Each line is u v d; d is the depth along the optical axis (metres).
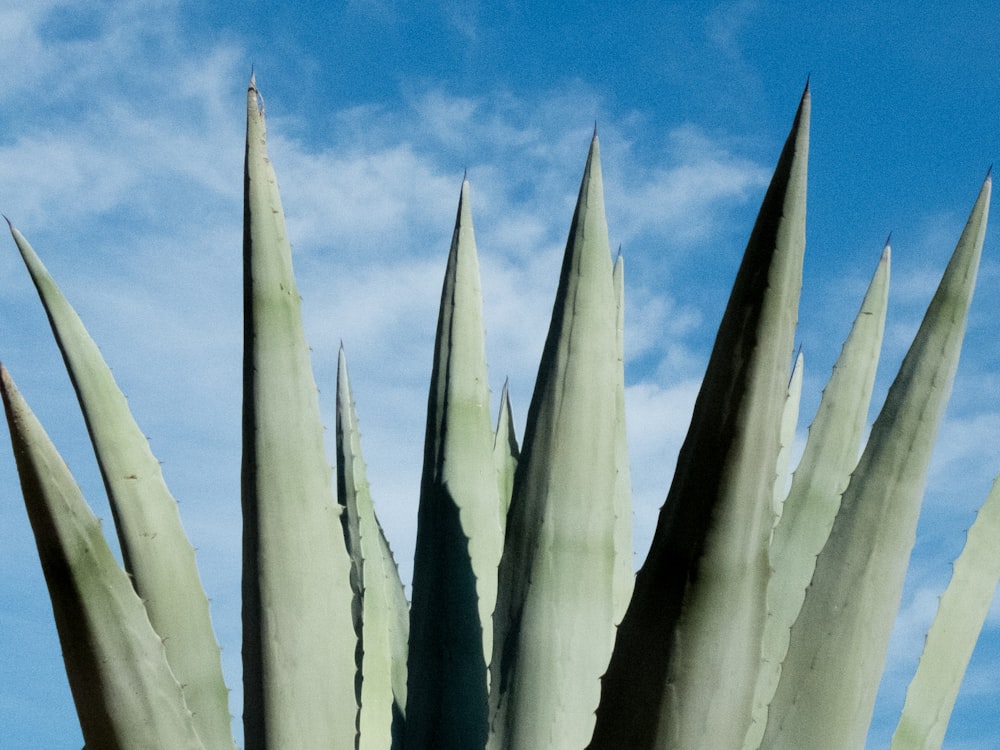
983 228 1.70
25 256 1.73
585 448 1.89
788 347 1.29
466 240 2.50
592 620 1.88
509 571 1.92
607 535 1.90
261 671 1.75
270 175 1.75
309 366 1.77
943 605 2.05
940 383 1.68
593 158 1.90
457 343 2.48
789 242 1.25
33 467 1.42
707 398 1.31
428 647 2.38
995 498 2.09
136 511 1.74
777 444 1.31
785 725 1.66
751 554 1.34
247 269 1.74
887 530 1.68
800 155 1.23
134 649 1.49
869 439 1.71
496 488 2.47
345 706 1.77
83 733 1.53
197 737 1.53
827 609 1.68
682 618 1.34
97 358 1.76
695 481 1.32
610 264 1.93
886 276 2.36
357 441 2.76
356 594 2.53
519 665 1.88
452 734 2.32
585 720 1.86
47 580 1.46
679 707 1.37
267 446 1.73
